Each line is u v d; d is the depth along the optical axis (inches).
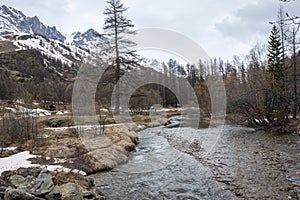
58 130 628.1
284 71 785.6
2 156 397.7
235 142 576.4
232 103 810.2
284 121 713.0
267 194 264.8
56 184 271.6
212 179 322.3
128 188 299.0
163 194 280.2
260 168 359.3
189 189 292.0
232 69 1578.5
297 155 426.9
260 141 578.6
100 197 265.4
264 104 745.6
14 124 532.7
